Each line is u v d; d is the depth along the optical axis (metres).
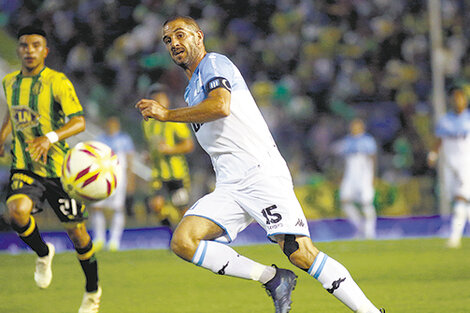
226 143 15.82
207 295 23.77
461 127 41.31
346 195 53.03
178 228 15.74
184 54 16.22
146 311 20.42
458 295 22.27
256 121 15.84
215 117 15.03
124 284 27.20
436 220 56.66
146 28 76.31
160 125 39.75
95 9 76.44
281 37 80.25
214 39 79.19
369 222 52.75
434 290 23.53
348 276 15.43
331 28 81.38
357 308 15.40
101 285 26.94
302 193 60.56
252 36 80.12
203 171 64.00
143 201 62.97
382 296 22.41
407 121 74.81
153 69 73.06
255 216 15.65
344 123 74.81
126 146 46.84
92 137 62.53
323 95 77.06
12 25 75.31
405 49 80.56
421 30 81.19
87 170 16.42
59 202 19.42
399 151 72.50
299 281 27.22
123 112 69.56
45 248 20.08
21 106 19.53
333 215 61.38
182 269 32.72
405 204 62.81
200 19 79.62
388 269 30.36
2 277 30.44
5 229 54.75
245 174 15.68
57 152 19.52
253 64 78.94
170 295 23.88
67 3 76.38
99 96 67.06
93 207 45.41
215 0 80.25
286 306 16.09
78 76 73.38
